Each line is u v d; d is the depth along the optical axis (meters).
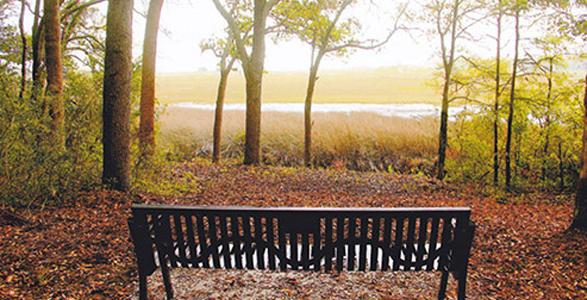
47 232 4.88
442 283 3.54
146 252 3.39
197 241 5.20
